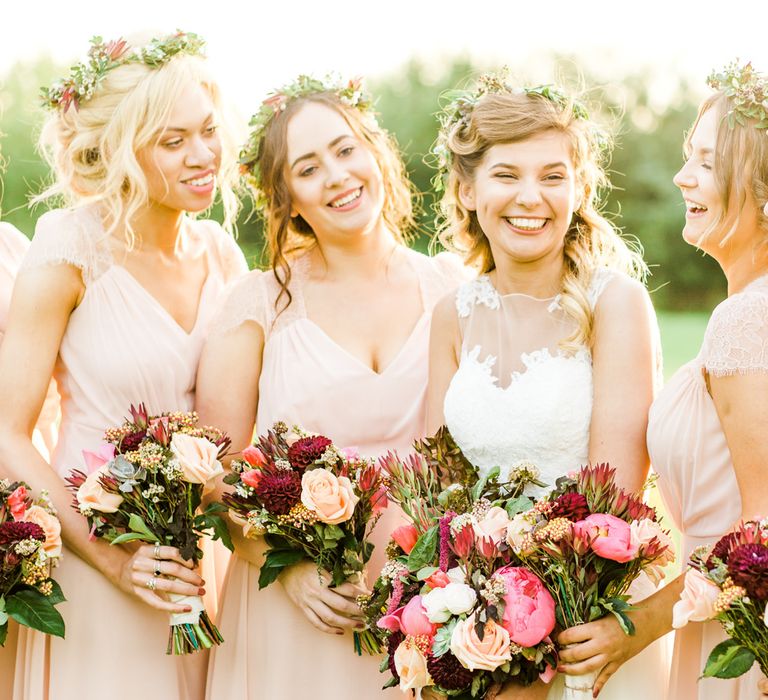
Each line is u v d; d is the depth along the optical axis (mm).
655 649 3129
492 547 2727
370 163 3521
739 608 2496
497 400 3213
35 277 3406
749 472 2812
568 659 2734
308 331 3551
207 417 3576
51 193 3607
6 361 3381
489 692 2785
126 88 3412
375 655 3367
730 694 2930
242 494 3115
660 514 2994
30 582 2986
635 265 3580
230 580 3549
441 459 3217
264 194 3656
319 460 3131
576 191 3283
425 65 22328
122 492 3080
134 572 3193
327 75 3602
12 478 3318
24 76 19438
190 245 3760
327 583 3201
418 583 2914
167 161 3430
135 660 3402
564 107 3215
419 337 3604
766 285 2922
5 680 3510
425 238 15039
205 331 3676
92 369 3469
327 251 3629
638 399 3150
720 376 2840
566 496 2742
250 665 3465
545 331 3297
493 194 3195
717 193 3018
